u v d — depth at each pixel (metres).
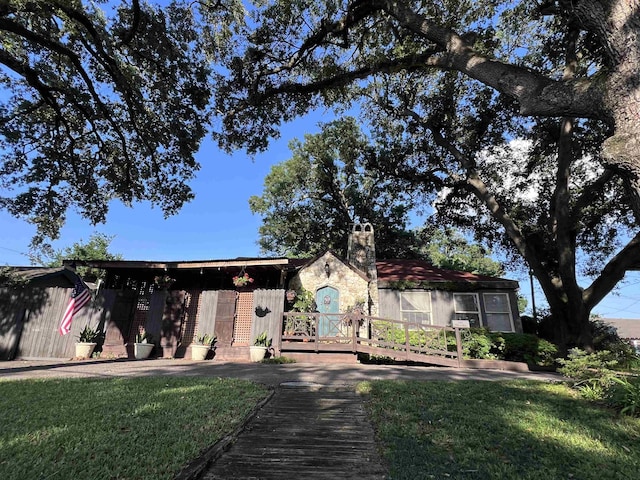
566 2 4.78
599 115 4.52
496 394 5.87
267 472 2.97
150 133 13.00
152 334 11.66
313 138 25.53
